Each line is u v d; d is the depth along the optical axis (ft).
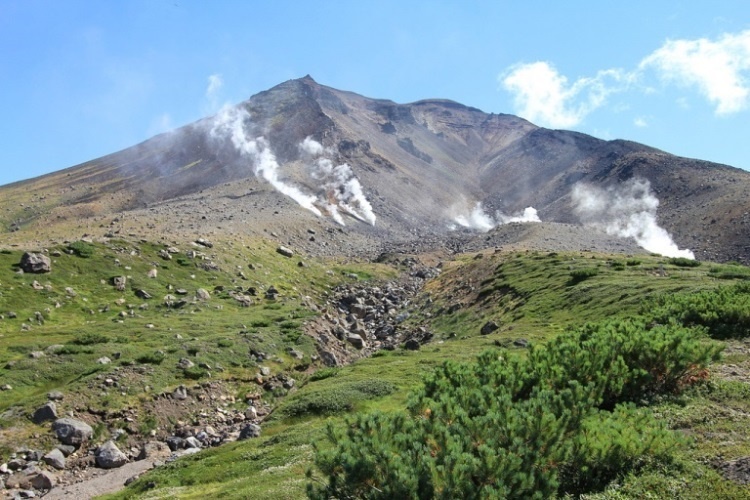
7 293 157.99
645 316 96.02
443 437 38.78
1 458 86.79
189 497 63.36
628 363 59.21
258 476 64.59
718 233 553.23
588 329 73.82
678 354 57.57
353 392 98.22
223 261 237.25
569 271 182.09
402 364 116.98
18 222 601.62
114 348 129.90
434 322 197.88
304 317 179.93
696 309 88.38
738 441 43.24
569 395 43.83
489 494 32.99
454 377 56.75
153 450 97.81
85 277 183.01
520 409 42.78
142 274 197.88
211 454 81.20
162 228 287.89
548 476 37.01
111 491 81.25
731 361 67.21
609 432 41.70
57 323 154.40
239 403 119.44
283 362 142.31
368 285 285.43
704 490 36.70
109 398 106.42
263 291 222.89
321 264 311.68
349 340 182.60
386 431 40.63
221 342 140.26
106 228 276.82
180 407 111.65
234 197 475.31
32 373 113.09
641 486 38.37
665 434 41.42
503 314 167.53
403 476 33.71
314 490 39.06
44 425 95.04
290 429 86.28
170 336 145.28
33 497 80.48
